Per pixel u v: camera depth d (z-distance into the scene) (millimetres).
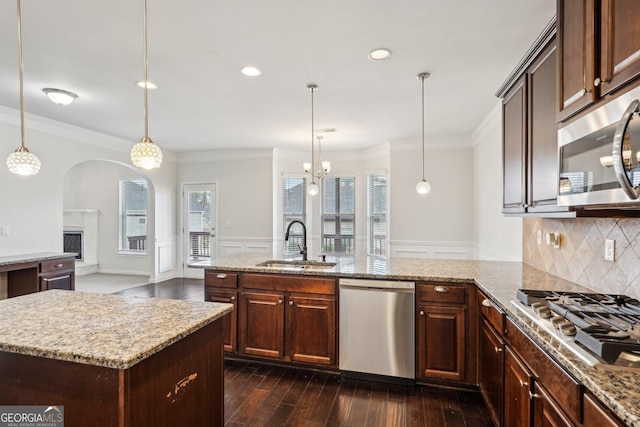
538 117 1973
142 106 3756
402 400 2414
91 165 7164
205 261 6617
